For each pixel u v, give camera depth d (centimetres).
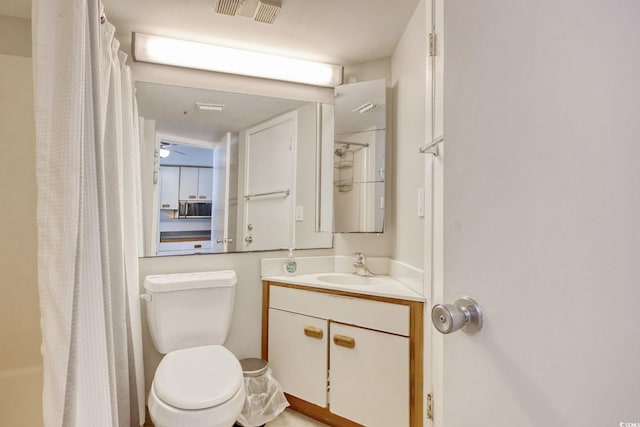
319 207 215
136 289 160
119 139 146
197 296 165
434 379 132
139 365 159
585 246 40
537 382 45
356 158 206
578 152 41
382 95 199
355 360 157
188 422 112
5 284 152
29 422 146
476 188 56
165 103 186
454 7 62
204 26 175
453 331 54
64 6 85
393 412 146
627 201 36
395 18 171
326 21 173
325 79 211
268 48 198
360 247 208
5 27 154
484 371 53
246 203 200
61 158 82
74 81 84
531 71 47
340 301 162
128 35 179
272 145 207
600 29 39
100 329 90
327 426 166
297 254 207
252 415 162
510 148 50
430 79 135
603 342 38
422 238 150
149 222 179
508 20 51
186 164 189
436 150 128
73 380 82
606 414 38
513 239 49
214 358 146
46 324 81
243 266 194
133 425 151
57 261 82
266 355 190
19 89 154
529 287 47
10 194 152
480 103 55
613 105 37
